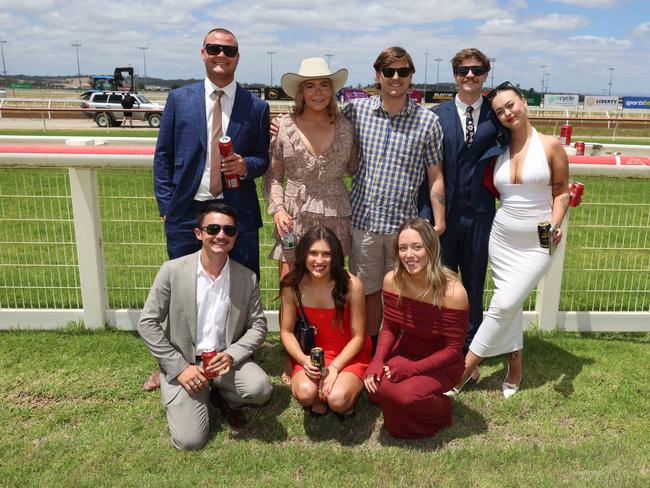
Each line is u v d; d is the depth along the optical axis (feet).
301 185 11.95
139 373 12.86
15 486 9.05
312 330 11.27
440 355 10.50
